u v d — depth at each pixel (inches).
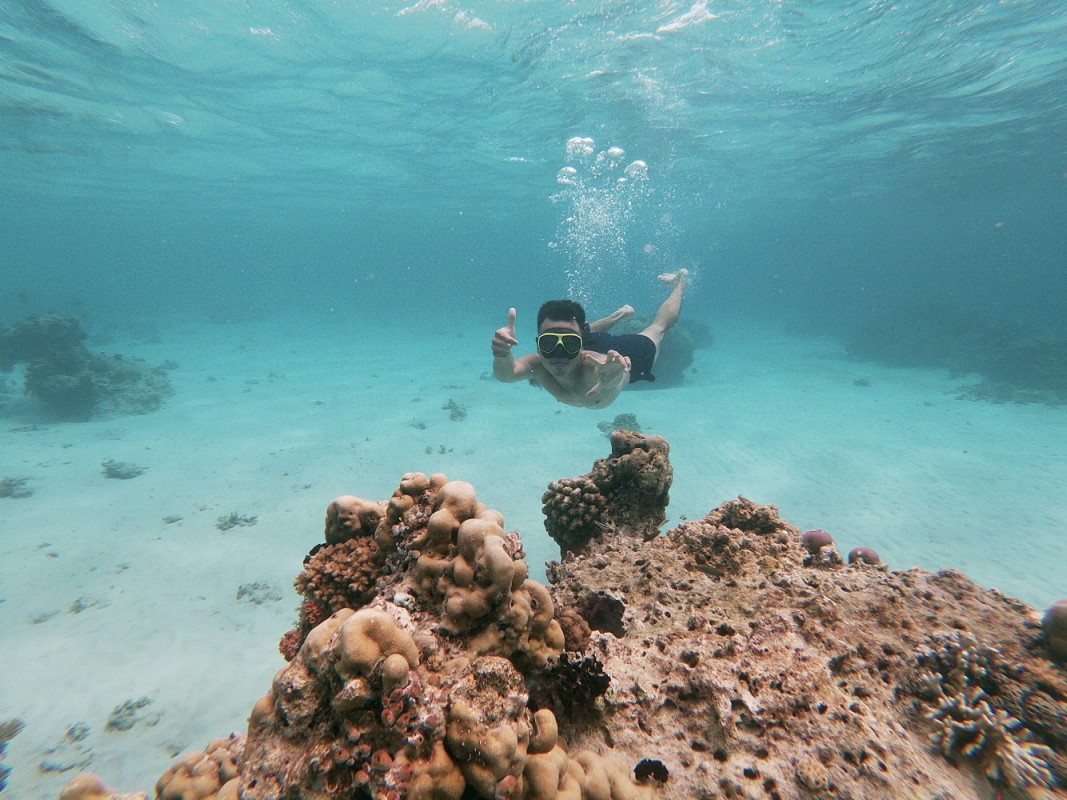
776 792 71.4
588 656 85.3
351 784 61.1
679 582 117.0
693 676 86.5
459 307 3014.3
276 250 4776.1
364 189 1460.4
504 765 61.2
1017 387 838.5
